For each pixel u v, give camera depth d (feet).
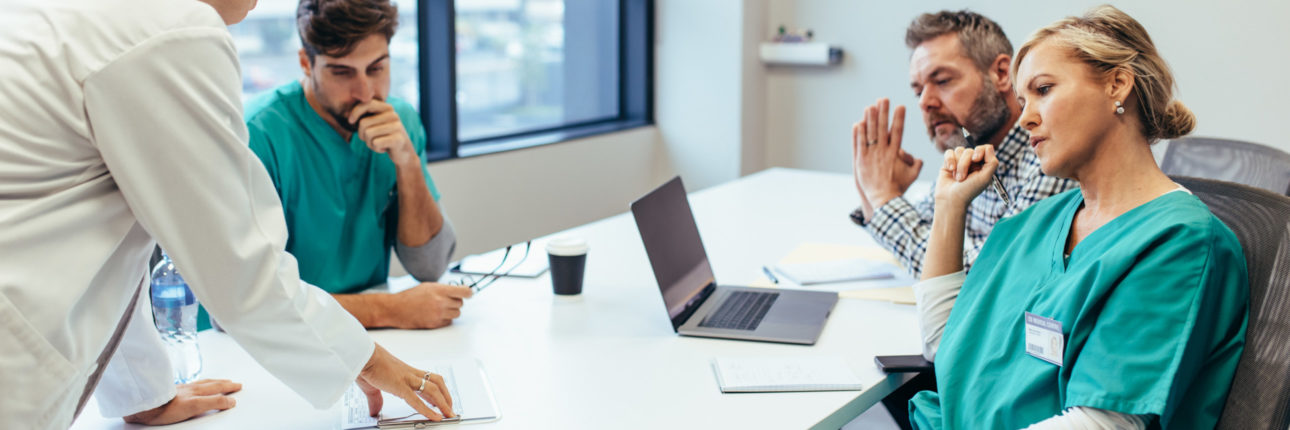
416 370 4.33
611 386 4.81
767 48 15.47
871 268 6.88
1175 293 3.77
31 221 3.32
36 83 3.27
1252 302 4.09
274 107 5.92
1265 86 11.82
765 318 5.82
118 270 3.72
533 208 14.26
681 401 4.62
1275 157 6.64
